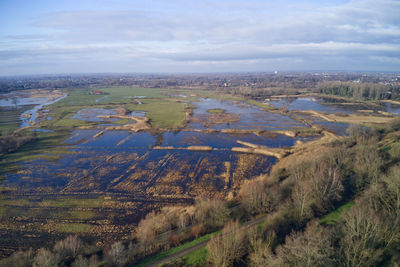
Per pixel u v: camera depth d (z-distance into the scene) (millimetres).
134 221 57719
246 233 44750
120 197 67812
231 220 49281
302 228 47219
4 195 68812
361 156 70312
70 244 45062
